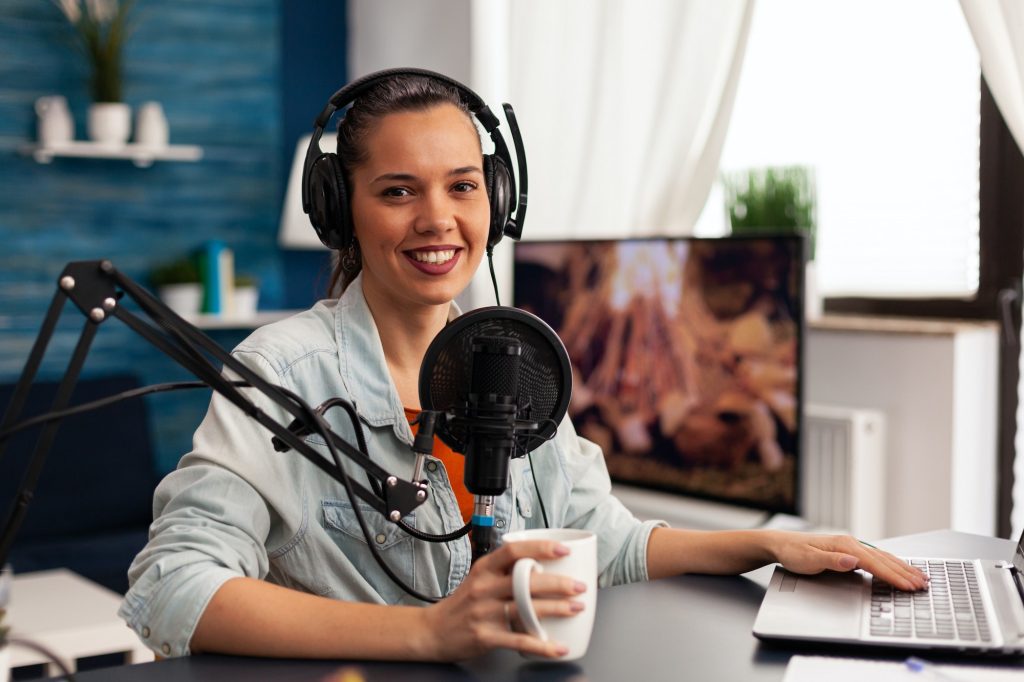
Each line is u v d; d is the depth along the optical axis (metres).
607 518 1.37
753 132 3.46
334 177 1.23
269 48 4.15
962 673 0.91
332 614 0.96
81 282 0.82
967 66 2.99
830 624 1.00
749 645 0.99
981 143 2.97
